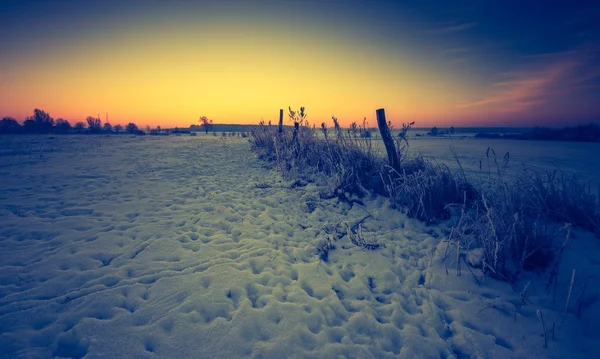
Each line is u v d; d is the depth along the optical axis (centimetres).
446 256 409
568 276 347
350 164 724
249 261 394
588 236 404
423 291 356
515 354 264
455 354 271
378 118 644
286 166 917
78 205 590
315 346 262
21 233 448
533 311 310
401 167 667
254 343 260
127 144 2234
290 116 1022
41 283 325
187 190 732
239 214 571
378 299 346
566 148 2041
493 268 360
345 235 496
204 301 308
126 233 463
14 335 253
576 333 279
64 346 251
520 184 502
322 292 342
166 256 397
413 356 261
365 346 266
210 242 445
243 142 2594
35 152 1474
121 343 251
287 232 506
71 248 407
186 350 249
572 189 472
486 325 300
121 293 316
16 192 673
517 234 381
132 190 718
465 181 595
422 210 539
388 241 475
